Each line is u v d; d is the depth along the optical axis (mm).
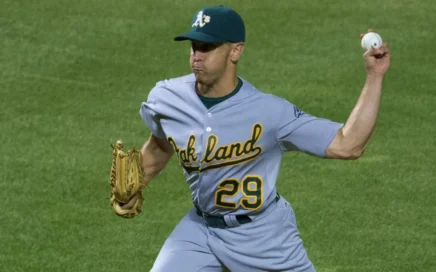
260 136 22094
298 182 37719
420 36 53531
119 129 42312
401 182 37781
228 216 22641
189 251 23219
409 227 34156
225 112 22203
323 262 31547
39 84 46656
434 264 31469
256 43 51969
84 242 32719
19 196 36062
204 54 21906
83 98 45375
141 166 24422
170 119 23016
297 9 56375
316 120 21969
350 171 38656
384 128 42750
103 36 52344
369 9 56594
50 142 40781
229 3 57000
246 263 22969
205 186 22531
